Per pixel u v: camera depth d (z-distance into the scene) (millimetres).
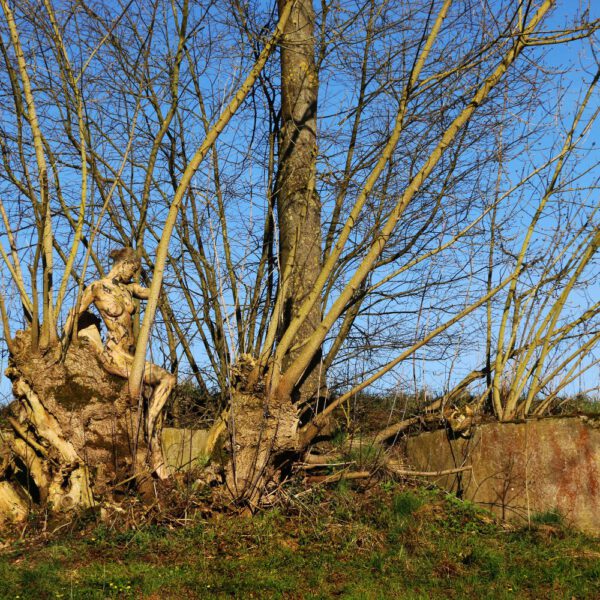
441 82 8594
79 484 7207
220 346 9750
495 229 9477
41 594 5426
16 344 7402
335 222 9891
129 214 9758
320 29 9961
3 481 7348
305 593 5676
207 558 6277
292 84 9742
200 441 8867
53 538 6652
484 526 7500
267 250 9930
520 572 6305
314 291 7590
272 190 9859
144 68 9516
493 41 7500
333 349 10039
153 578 5746
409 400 10445
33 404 7277
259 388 7543
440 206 9805
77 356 7434
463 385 9070
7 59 7684
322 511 7363
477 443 8195
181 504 7164
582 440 7781
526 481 7551
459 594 5801
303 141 9680
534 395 8594
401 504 7605
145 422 7598
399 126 7551
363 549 6652
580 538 7312
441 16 7551
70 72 7898
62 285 7457
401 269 8727
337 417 10273
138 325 8633
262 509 7379
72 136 9305
